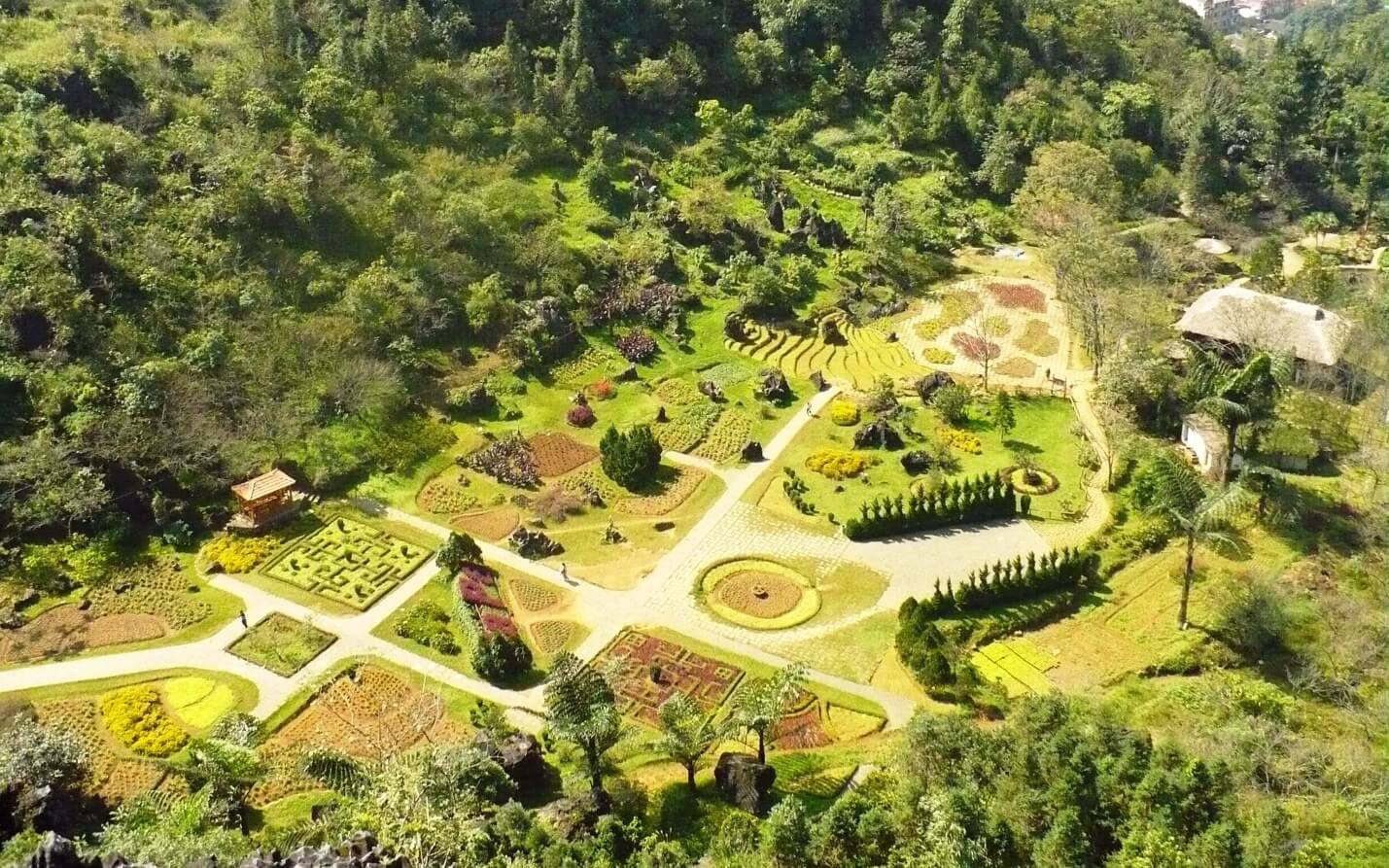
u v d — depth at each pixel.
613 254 114.69
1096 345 100.44
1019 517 82.38
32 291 83.69
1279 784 52.38
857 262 120.38
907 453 88.94
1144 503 80.75
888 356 106.44
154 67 109.88
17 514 74.25
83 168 94.50
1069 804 45.50
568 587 75.38
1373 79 190.75
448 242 109.00
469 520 82.44
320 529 80.12
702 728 55.31
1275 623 68.12
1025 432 93.31
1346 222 152.12
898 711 64.25
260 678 65.81
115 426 80.19
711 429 94.50
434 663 67.75
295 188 104.12
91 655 67.19
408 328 100.50
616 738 54.34
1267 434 85.19
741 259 116.25
